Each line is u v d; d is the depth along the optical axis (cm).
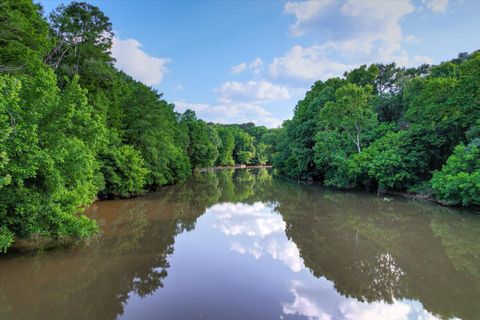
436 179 1794
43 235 1064
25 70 1396
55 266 922
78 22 2348
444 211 1662
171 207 1995
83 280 818
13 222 940
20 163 898
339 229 1377
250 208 1967
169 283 796
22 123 930
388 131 2591
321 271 883
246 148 9512
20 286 783
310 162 3700
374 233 1295
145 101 2838
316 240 1207
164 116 3491
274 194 2636
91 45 2272
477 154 1555
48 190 1023
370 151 2489
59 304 683
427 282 800
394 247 1099
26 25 1457
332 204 2041
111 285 788
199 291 749
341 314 639
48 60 2161
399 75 3725
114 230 1373
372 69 3666
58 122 1051
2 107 845
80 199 1169
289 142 4188
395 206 1875
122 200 2288
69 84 1283
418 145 2203
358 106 2748
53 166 1001
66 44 2262
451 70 2659
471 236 1206
